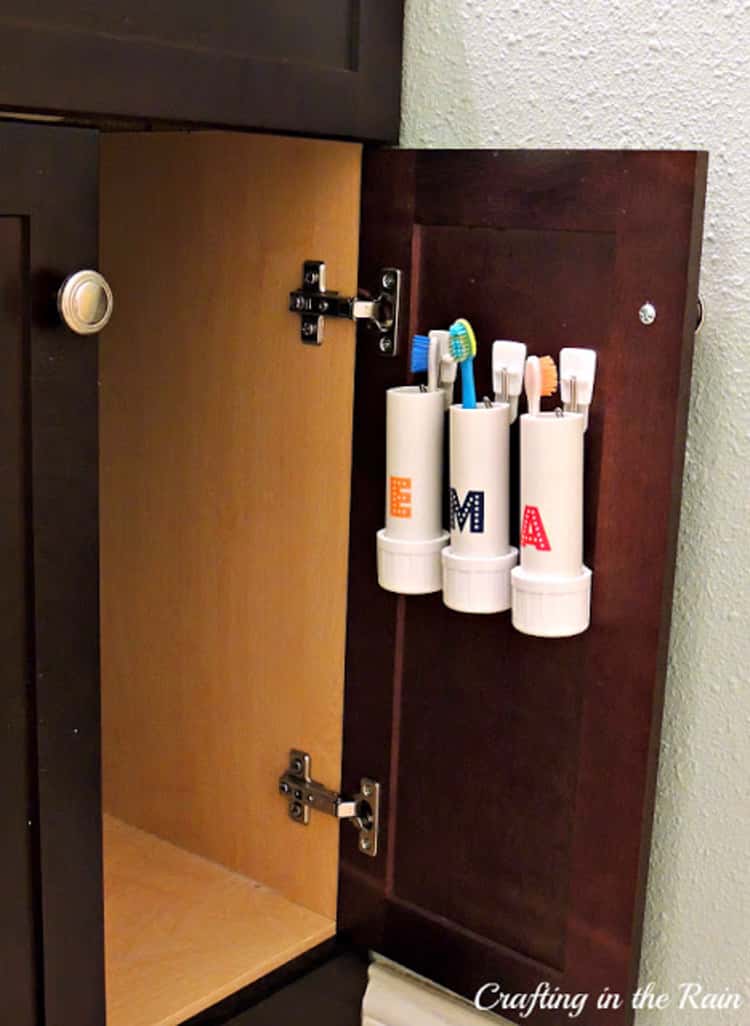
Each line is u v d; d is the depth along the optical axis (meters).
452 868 1.13
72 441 0.87
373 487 1.11
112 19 0.86
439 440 1.03
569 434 0.94
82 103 0.85
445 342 1.03
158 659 1.34
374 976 1.22
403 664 1.13
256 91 0.96
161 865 1.32
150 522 1.31
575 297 0.97
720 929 1.06
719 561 1.01
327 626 1.18
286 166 1.12
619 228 0.93
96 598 0.91
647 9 0.97
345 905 1.21
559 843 1.05
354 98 1.04
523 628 0.97
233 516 1.23
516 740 1.06
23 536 0.86
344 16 1.02
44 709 0.89
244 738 1.27
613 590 0.98
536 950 1.08
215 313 1.20
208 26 0.92
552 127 1.03
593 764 1.01
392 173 1.05
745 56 0.93
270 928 1.21
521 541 0.97
